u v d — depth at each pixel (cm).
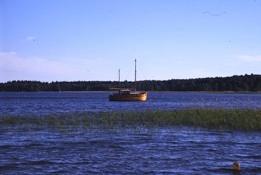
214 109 8681
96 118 8344
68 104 17025
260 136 6216
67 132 6594
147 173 3934
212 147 5300
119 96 19775
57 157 4622
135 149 5134
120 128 7062
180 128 7100
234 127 7100
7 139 5922
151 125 7438
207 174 3919
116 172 3969
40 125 7481
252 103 17600
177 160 4484
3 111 11869
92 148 5188
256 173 3962
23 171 4012
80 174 3900
